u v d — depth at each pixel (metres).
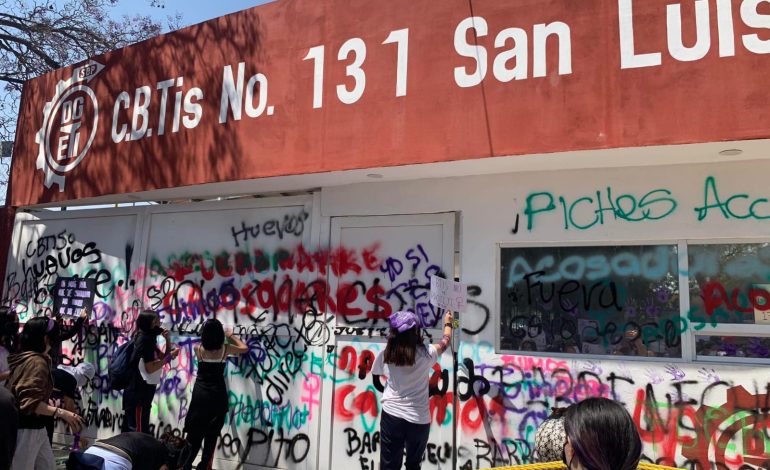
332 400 5.77
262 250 6.49
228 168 6.02
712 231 4.68
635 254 4.95
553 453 2.38
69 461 3.28
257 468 6.02
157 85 6.71
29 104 8.09
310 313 6.04
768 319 4.52
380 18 5.39
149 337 5.93
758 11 4.19
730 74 4.19
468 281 5.38
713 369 4.50
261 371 6.22
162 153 6.52
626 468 1.79
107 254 7.55
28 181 7.87
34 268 8.12
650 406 4.62
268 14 6.01
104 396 7.19
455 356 5.10
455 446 5.07
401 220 5.76
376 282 5.78
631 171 4.97
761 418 4.34
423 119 5.09
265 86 5.92
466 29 5.02
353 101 5.41
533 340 5.16
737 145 4.29
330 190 6.14
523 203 5.29
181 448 3.94
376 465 5.49
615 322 4.93
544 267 5.22
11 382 4.03
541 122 4.66
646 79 4.39
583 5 4.65
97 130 7.16
